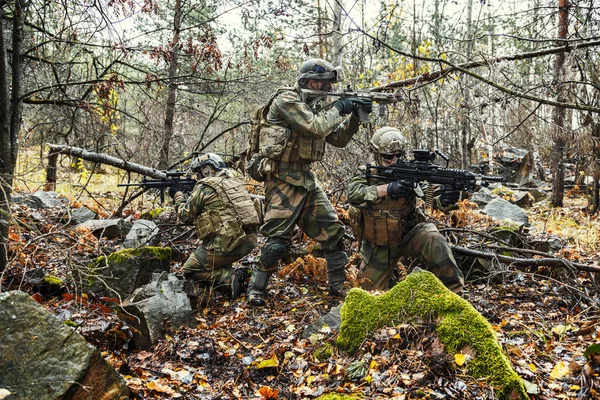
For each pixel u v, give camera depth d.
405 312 3.92
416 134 10.57
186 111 12.90
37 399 2.70
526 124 8.39
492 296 5.65
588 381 3.56
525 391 3.35
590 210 12.54
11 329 2.89
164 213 8.50
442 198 5.20
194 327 4.82
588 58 7.10
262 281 5.57
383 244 5.53
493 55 7.00
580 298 5.31
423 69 12.96
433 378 3.48
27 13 5.45
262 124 5.55
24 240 5.97
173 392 3.64
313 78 5.38
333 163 9.85
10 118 4.93
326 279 6.21
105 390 2.96
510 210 8.60
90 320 4.75
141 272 5.49
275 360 3.99
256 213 5.82
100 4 4.99
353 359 3.82
